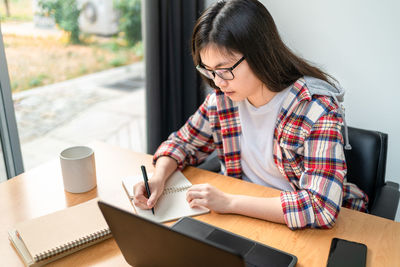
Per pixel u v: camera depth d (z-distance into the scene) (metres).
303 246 0.82
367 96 1.83
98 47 4.93
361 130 1.23
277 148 1.09
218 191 0.97
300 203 0.89
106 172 1.15
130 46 5.15
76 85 4.47
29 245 0.78
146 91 2.06
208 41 0.92
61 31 4.38
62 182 1.09
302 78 1.04
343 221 0.91
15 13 3.62
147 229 0.62
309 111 1.02
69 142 3.04
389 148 1.85
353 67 1.81
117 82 4.62
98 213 0.90
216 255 0.56
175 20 2.05
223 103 1.18
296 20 1.88
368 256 0.79
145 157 1.25
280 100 1.06
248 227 0.89
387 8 1.65
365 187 1.20
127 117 3.57
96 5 4.68
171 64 2.11
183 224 0.87
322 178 0.93
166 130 2.26
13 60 3.84
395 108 1.78
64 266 0.77
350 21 1.75
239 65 0.94
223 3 0.95
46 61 4.26
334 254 0.78
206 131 1.28
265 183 1.20
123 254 0.74
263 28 0.94
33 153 2.83
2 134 1.66
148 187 0.99
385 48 1.71
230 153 1.21
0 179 1.76
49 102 3.89
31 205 0.98
